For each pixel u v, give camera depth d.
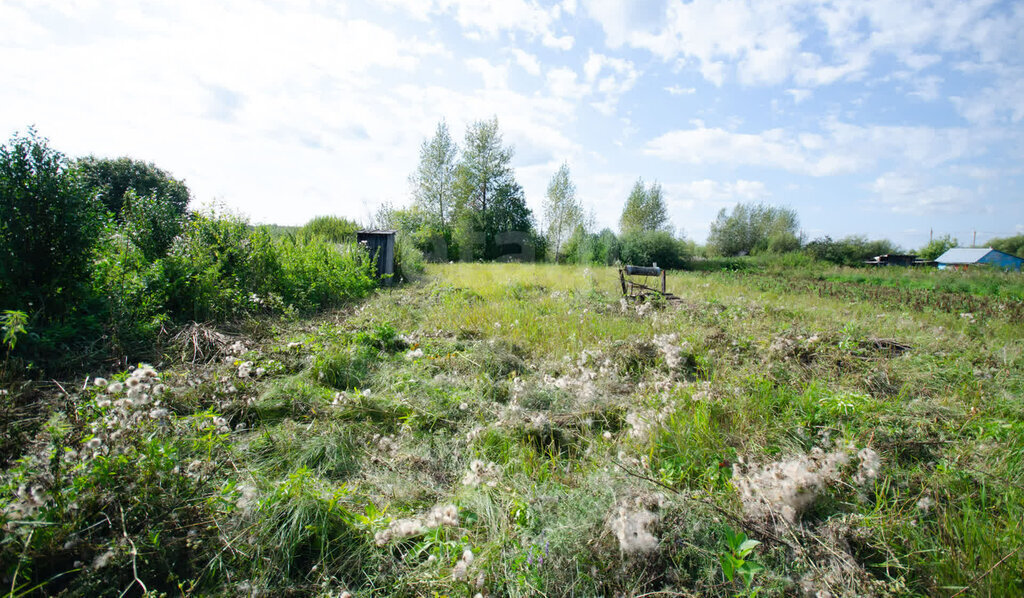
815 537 2.19
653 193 35.22
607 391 4.20
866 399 3.64
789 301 10.11
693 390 3.93
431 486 2.81
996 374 4.57
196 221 7.22
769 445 3.16
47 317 4.45
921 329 7.04
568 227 32.12
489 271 15.98
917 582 2.03
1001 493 2.59
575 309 7.85
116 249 5.99
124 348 4.37
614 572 2.05
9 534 1.84
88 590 1.84
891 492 2.63
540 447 3.34
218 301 6.05
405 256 14.20
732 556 1.96
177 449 2.57
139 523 2.14
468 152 33.06
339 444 3.09
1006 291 13.59
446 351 5.16
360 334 5.27
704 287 12.87
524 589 1.94
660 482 2.60
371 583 2.02
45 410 3.07
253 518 2.23
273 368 4.24
